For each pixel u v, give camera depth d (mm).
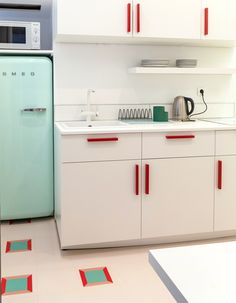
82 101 3365
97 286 2311
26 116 3268
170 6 3057
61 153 2645
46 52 3291
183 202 2887
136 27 3010
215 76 3631
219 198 2961
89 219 2742
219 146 2906
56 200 3246
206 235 3025
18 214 3375
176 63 3406
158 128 2764
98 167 2707
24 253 2771
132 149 2742
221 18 3172
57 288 2287
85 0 2910
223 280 665
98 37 3051
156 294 2225
